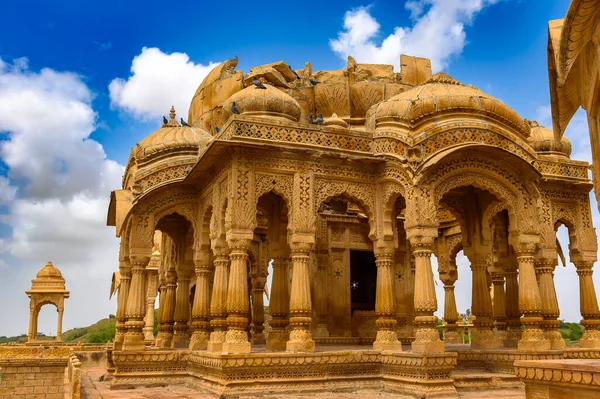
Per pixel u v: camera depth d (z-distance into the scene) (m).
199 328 13.11
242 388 10.08
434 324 10.80
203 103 20.14
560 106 6.58
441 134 11.71
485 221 13.87
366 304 18.84
